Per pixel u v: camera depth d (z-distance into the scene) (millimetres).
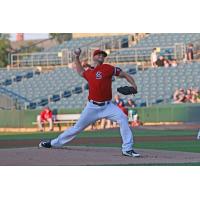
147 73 52156
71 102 51781
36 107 52125
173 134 37188
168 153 23875
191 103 47812
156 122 46562
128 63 53344
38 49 55156
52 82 52781
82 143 30828
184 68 51844
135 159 21688
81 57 54562
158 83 51531
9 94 52688
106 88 22453
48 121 47438
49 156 22625
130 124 46500
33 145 30531
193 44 53344
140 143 30000
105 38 55500
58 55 54438
